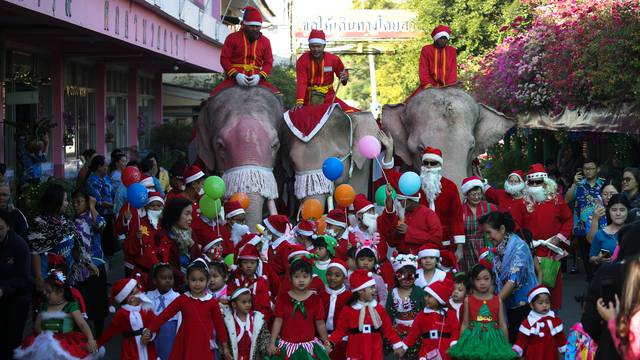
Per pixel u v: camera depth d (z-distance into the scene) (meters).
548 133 25.84
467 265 10.42
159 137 30.14
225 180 11.02
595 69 17.02
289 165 11.94
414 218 9.69
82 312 8.30
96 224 10.20
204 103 12.22
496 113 13.31
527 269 8.53
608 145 20.33
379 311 7.89
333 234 9.98
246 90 11.96
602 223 10.72
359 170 12.49
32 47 20.03
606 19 16.20
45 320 8.11
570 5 18.28
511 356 7.68
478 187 10.37
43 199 9.39
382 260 9.65
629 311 4.95
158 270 8.60
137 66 29.11
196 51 26.95
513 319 8.71
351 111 12.42
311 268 7.95
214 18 29.44
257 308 8.43
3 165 12.22
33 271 9.12
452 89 13.09
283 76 44.69
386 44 50.91
